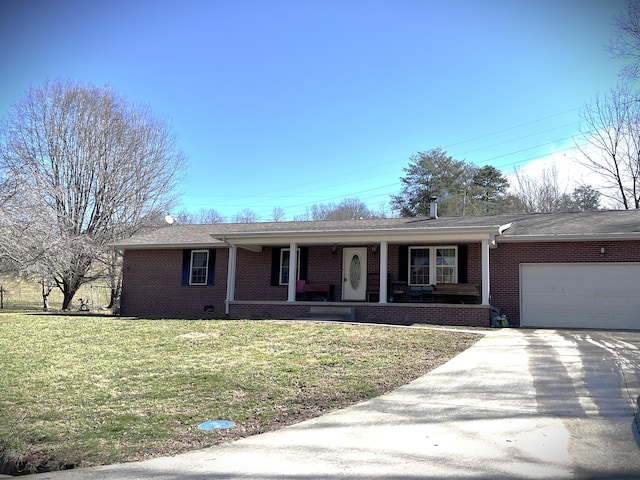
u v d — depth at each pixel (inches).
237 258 815.7
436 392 289.3
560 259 643.5
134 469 200.7
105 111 1178.0
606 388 280.1
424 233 626.2
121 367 376.5
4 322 649.0
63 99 1136.8
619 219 681.6
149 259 864.3
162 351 433.1
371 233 650.8
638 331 542.0
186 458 209.5
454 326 580.7
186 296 834.2
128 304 863.1
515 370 330.6
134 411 275.3
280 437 228.8
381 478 177.5
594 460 185.8
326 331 504.7
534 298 648.4
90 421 261.1
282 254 797.2
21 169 821.9
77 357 418.6
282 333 501.4
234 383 321.1
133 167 1206.3
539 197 1642.5
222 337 491.2
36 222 807.1
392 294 717.9
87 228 1163.3
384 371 343.6
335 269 762.2
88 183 1167.6
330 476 181.2
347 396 289.7
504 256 668.7
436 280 706.8
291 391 302.0
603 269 627.5
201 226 956.6
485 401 266.7
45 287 1193.4
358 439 220.4
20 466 215.0
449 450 201.8
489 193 1879.9
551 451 195.8
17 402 297.0
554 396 269.3
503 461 187.8
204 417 261.7
